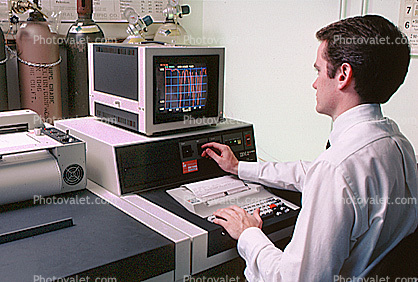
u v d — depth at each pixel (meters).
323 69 0.99
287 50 2.11
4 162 1.20
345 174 0.88
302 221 0.91
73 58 1.74
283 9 2.09
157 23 2.24
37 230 1.06
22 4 1.64
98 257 0.95
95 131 1.48
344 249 0.88
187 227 1.14
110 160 1.31
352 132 0.95
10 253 0.96
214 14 2.44
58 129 1.48
